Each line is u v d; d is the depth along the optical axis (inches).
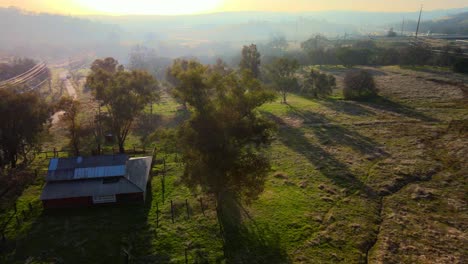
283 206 1565.0
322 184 1796.3
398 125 2817.4
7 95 1881.2
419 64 5689.0
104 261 1171.9
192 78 1280.8
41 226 1375.5
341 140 2519.7
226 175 1357.0
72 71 7391.7
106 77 2258.9
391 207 1557.6
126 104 2150.6
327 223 1424.7
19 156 2172.7
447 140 2397.9
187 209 1523.1
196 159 1368.1
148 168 1731.1
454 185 1755.7
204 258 1194.6
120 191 1524.4
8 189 1697.8
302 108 3567.9
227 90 1360.7
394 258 1197.7
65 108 2169.0
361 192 1708.9
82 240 1283.2
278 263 1176.2
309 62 6815.9
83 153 2276.1
